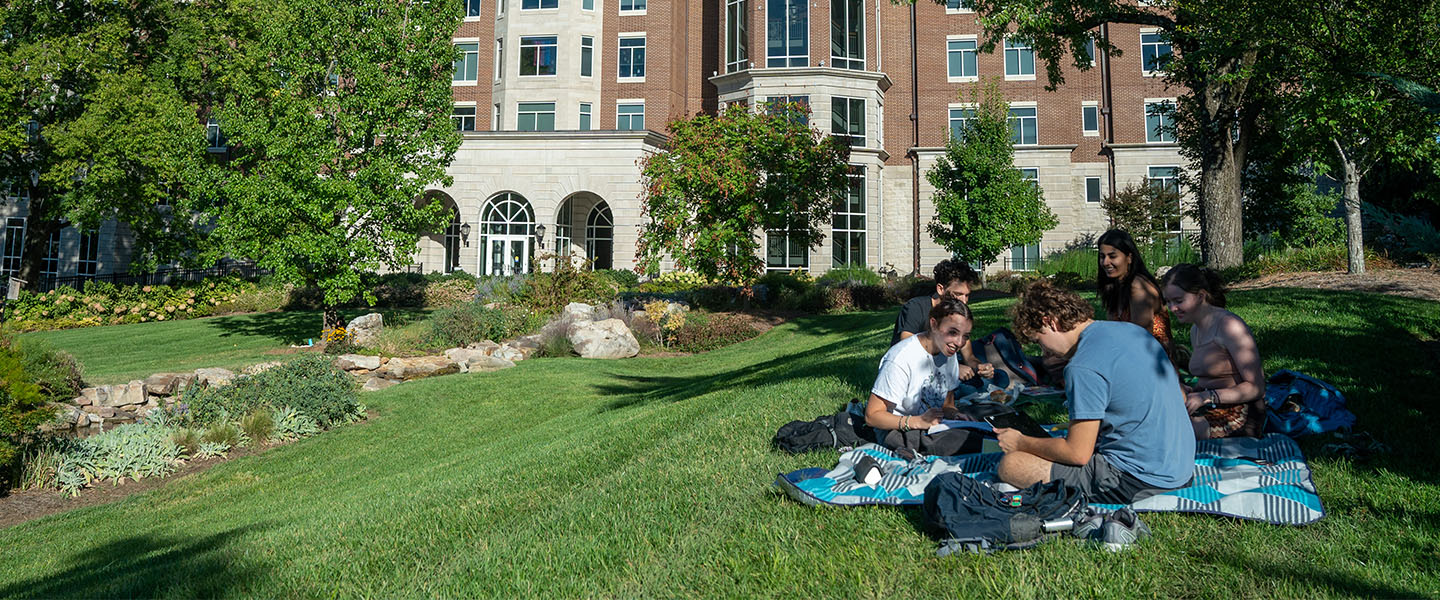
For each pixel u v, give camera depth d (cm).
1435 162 1089
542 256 2459
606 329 1927
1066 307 379
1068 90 3516
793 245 3353
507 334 2056
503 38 3653
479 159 3306
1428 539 347
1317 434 496
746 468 549
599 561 411
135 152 2617
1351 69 1043
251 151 2094
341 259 1956
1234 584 319
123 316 2673
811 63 3381
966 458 463
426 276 3114
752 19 3441
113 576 537
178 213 2777
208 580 457
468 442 1051
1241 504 376
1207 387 460
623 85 3650
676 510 480
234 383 1239
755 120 2353
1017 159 3509
